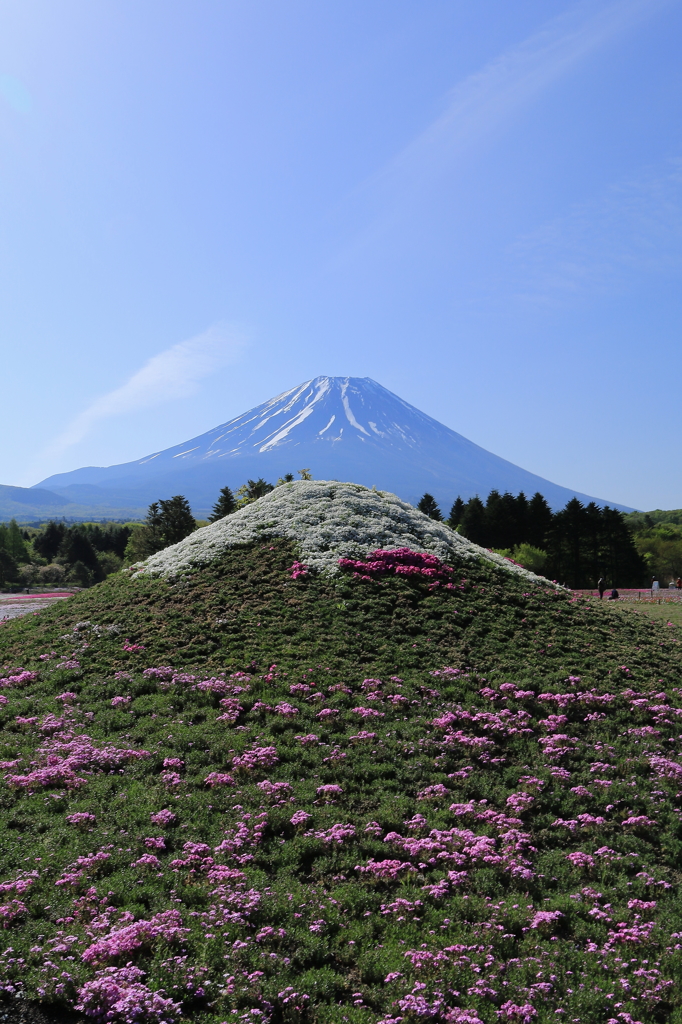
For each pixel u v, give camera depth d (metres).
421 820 13.62
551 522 103.88
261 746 16.50
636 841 13.43
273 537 33.88
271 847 12.58
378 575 29.62
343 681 20.67
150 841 12.30
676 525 144.25
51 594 83.94
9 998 8.54
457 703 19.78
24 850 11.95
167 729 17.39
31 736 17.17
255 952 9.68
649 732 18.30
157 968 9.14
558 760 16.78
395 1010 8.70
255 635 24.05
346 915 10.72
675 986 9.42
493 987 9.27
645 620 29.89
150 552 114.88
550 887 11.97
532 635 25.39
